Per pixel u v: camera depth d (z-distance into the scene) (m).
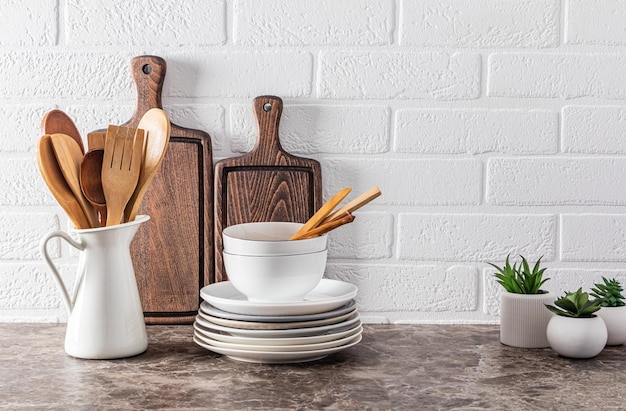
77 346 1.25
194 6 1.48
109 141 1.23
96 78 1.48
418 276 1.51
